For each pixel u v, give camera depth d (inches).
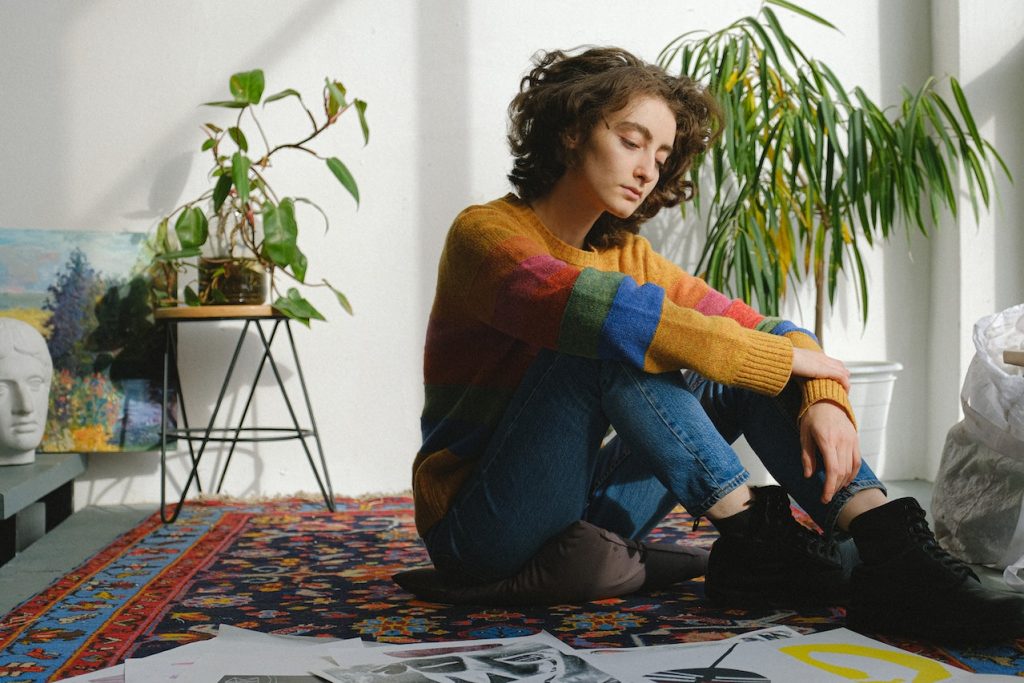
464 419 63.7
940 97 118.8
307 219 117.2
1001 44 117.6
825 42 123.5
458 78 118.9
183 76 115.0
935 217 108.0
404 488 119.4
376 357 118.6
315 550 86.8
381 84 118.0
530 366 60.4
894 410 125.8
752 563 59.9
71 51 113.7
